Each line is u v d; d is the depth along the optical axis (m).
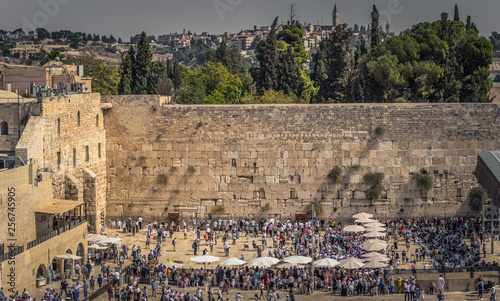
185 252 80.38
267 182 89.75
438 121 89.31
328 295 66.62
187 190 90.25
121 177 90.69
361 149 89.31
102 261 75.69
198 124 89.56
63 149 79.19
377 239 74.62
